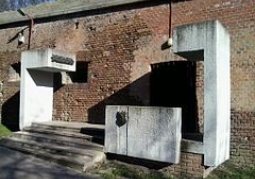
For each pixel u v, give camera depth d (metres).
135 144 8.20
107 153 8.75
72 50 12.94
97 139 9.23
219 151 7.54
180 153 7.74
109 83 11.98
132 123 8.27
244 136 9.24
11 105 14.31
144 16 11.35
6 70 14.69
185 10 10.56
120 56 11.78
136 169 8.09
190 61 10.45
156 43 11.03
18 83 14.25
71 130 10.37
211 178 7.87
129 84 11.51
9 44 14.74
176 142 7.59
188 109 10.46
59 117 13.00
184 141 7.71
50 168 8.02
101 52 12.25
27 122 11.75
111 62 11.98
